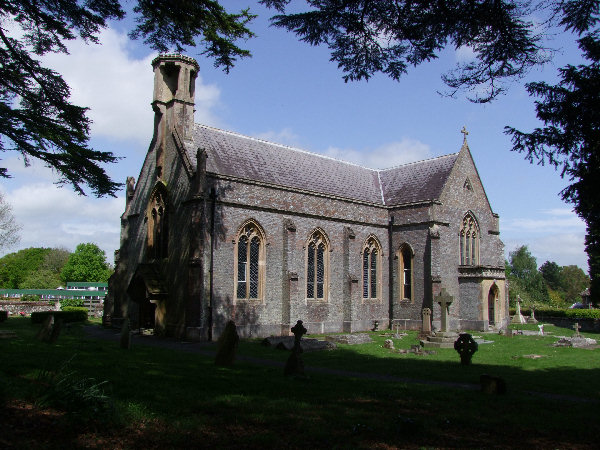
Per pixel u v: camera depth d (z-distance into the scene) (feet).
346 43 33.37
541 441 29.14
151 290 99.19
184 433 26.53
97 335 97.96
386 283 132.77
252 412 31.65
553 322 169.37
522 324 159.33
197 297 92.27
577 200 34.42
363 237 128.16
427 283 125.39
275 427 28.96
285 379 45.80
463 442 28.14
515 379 53.67
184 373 45.60
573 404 40.06
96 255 357.82
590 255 162.61
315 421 30.37
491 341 98.94
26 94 54.49
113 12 47.65
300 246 112.78
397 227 133.28
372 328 126.72
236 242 100.58
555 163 34.32
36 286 325.83
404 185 141.08
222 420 29.53
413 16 30.42
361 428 29.01
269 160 119.44
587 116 32.17
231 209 100.32
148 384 37.65
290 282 107.04
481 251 142.51
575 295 456.45
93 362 47.78
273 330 105.09
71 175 56.44
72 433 24.97
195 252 93.66
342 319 120.37
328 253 119.03
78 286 283.59
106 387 35.14
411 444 27.22
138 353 62.39
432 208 126.31
